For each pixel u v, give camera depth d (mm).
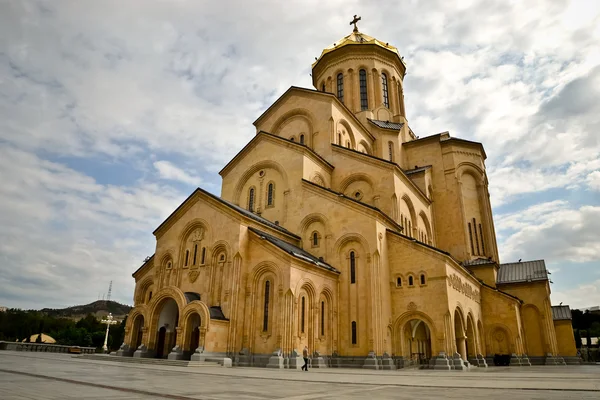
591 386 13266
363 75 49250
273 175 35156
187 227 30375
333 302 28938
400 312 29281
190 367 21109
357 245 29719
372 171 34594
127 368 19094
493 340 37406
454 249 44219
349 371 22297
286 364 23625
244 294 26625
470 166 47688
